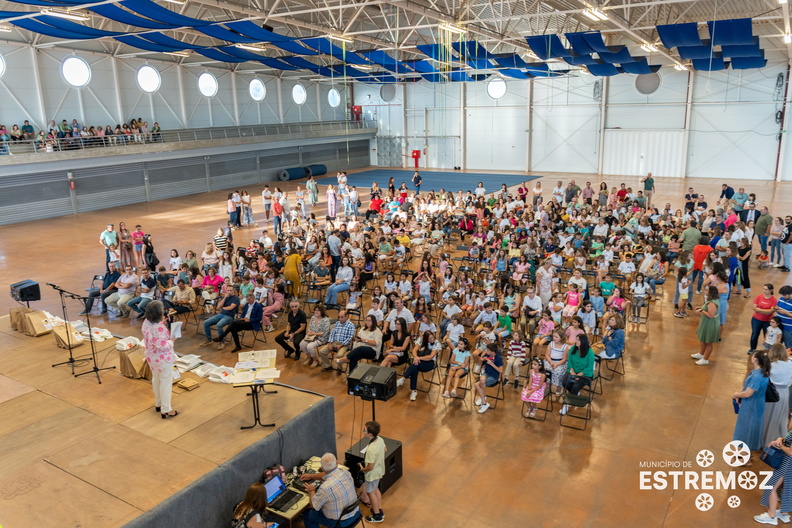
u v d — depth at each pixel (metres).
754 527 6.16
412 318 10.52
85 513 5.37
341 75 34.16
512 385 9.67
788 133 29.72
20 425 7.00
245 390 7.90
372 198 24.50
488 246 15.70
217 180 34.81
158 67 31.17
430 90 41.44
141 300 12.67
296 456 6.94
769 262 16.33
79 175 27.19
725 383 9.37
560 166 37.22
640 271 13.90
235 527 5.79
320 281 14.06
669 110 32.66
